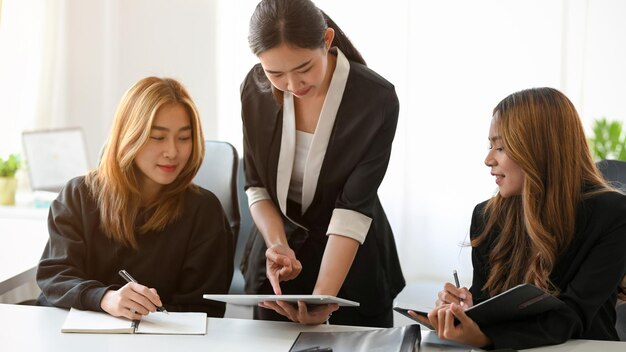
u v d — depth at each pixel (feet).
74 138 11.56
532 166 5.62
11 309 5.98
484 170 12.16
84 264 6.54
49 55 12.55
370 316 6.86
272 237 6.50
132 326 5.57
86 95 12.62
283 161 6.43
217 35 12.41
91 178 6.72
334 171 6.35
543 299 5.14
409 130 12.28
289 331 5.65
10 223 9.12
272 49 5.49
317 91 6.22
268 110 6.39
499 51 11.95
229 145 7.86
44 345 5.24
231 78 12.44
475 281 6.33
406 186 12.37
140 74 12.58
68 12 12.48
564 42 11.85
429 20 12.04
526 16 11.82
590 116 12.00
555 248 5.61
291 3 5.47
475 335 5.24
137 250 6.58
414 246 12.49
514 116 5.69
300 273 6.69
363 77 6.24
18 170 12.26
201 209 6.75
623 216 5.56
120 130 6.47
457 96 12.11
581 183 5.69
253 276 6.84
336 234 6.25
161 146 6.38
